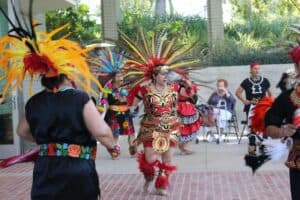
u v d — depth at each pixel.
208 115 13.64
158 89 7.78
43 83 4.48
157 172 8.45
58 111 4.34
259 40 21.73
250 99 12.21
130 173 10.06
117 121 11.70
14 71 4.64
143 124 7.88
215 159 11.30
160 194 8.18
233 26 23.44
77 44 4.57
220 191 8.43
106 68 10.93
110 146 4.41
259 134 5.25
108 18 20.92
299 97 4.57
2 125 12.25
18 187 9.17
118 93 11.62
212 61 19.34
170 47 8.10
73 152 4.33
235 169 10.13
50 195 4.29
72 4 15.42
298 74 4.62
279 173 9.59
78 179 4.29
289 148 4.80
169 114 7.79
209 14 20.95
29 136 4.70
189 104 11.63
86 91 4.57
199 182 9.12
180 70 8.30
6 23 11.97
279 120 4.68
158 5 26.69
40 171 4.35
